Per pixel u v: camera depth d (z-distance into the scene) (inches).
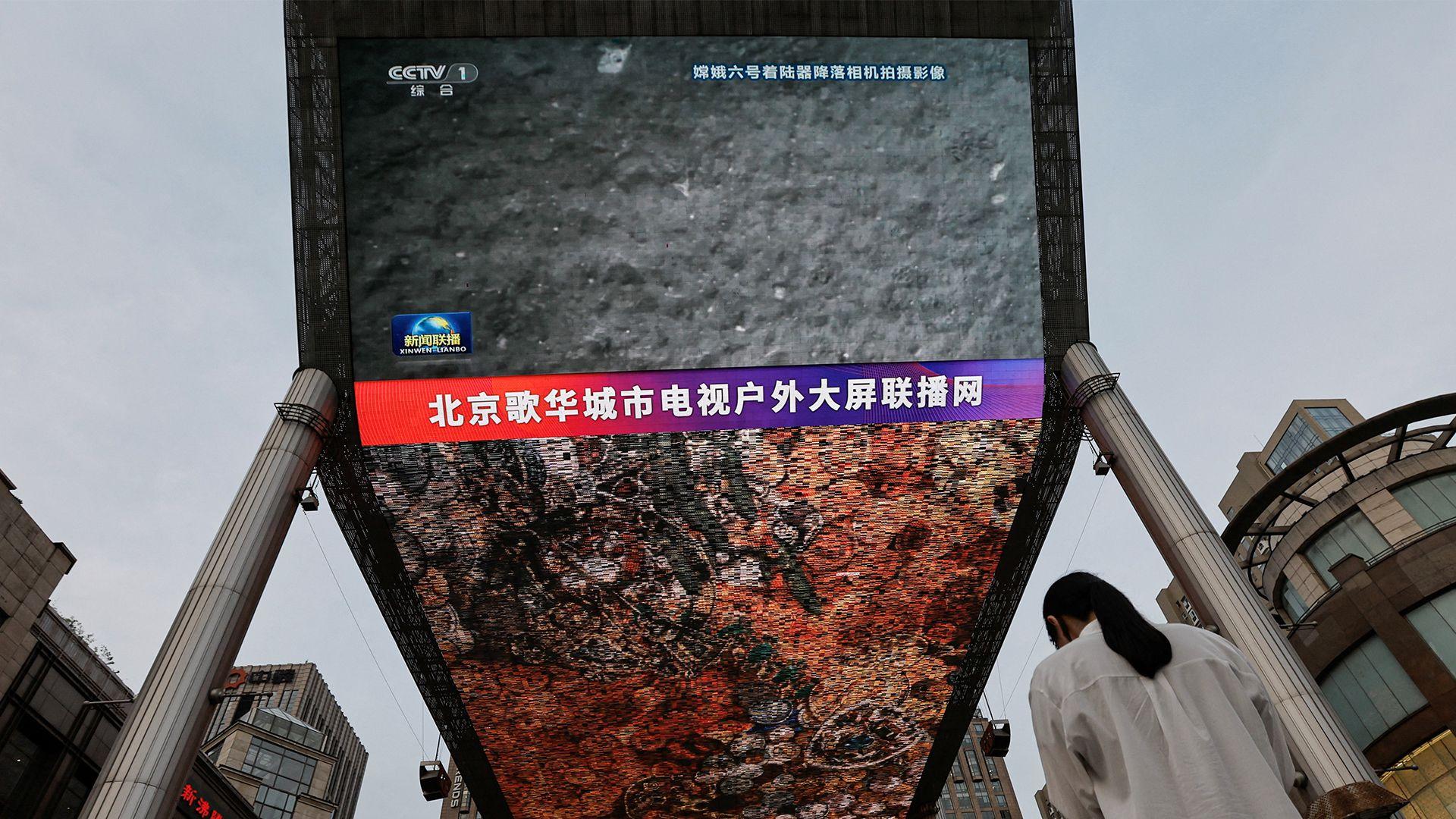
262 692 4244.6
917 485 938.7
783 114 844.6
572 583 976.3
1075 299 877.8
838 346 865.5
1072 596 101.3
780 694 1096.8
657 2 832.9
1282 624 1347.2
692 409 862.5
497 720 1085.8
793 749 1167.6
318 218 817.5
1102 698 88.1
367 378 837.2
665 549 962.7
